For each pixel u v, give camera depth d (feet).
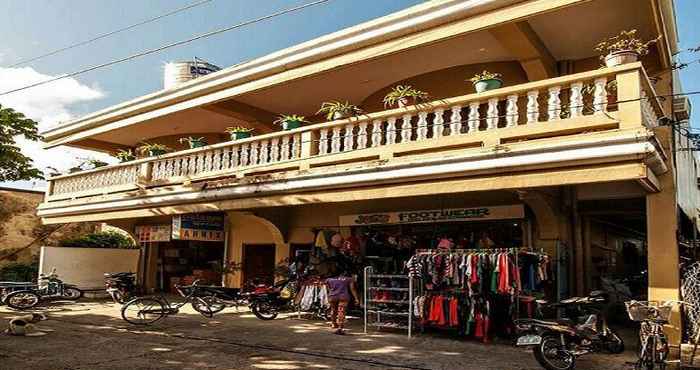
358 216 40.93
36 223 63.77
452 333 31.42
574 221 33.04
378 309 32.48
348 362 23.94
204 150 40.32
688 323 24.49
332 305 32.68
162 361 23.71
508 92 26.91
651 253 25.77
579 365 23.62
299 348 27.02
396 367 23.07
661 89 32.19
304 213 44.75
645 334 22.24
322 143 33.88
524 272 29.35
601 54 32.58
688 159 38.70
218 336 30.48
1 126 46.68
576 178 23.99
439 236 37.50
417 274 30.48
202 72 57.06
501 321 29.50
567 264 32.50
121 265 58.08
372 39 32.07
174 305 40.70
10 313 40.19
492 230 35.63
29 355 24.43
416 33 30.53
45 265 53.31
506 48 31.73
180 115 49.93
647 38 30.81
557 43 32.53
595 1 27.73
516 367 23.11
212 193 38.06
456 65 37.78
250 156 37.96
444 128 32.86
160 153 48.60
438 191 28.07
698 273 24.95
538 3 26.17
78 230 68.23
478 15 28.17
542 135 25.91
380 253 39.14
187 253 57.36
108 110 49.65
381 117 31.27
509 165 25.38
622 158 22.71
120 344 27.61
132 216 44.39
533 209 31.83
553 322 23.22
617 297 33.88
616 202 32.17
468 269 28.55
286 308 42.09
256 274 48.93
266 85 38.19
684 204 34.78
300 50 35.45
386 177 29.50
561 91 28.04
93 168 51.13
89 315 39.22
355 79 40.34
